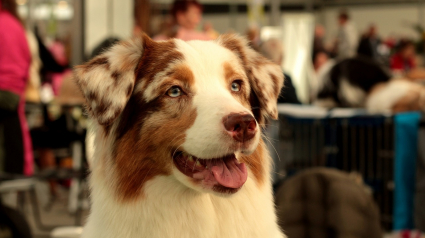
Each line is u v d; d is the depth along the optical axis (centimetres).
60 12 1336
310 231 399
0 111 580
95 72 326
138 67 323
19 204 732
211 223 308
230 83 321
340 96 702
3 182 509
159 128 306
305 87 1072
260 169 320
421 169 553
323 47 1445
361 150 571
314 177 407
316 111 583
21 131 598
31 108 793
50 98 916
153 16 904
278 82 362
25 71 599
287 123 574
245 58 352
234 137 282
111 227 302
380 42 1684
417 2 2109
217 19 1755
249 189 311
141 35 331
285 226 398
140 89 318
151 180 304
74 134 691
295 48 1090
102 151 321
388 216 565
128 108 321
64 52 1141
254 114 354
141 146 308
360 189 405
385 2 2130
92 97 322
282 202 403
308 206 403
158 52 324
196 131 292
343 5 2183
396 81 698
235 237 309
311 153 576
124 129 317
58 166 915
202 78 310
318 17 2136
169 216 305
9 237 450
